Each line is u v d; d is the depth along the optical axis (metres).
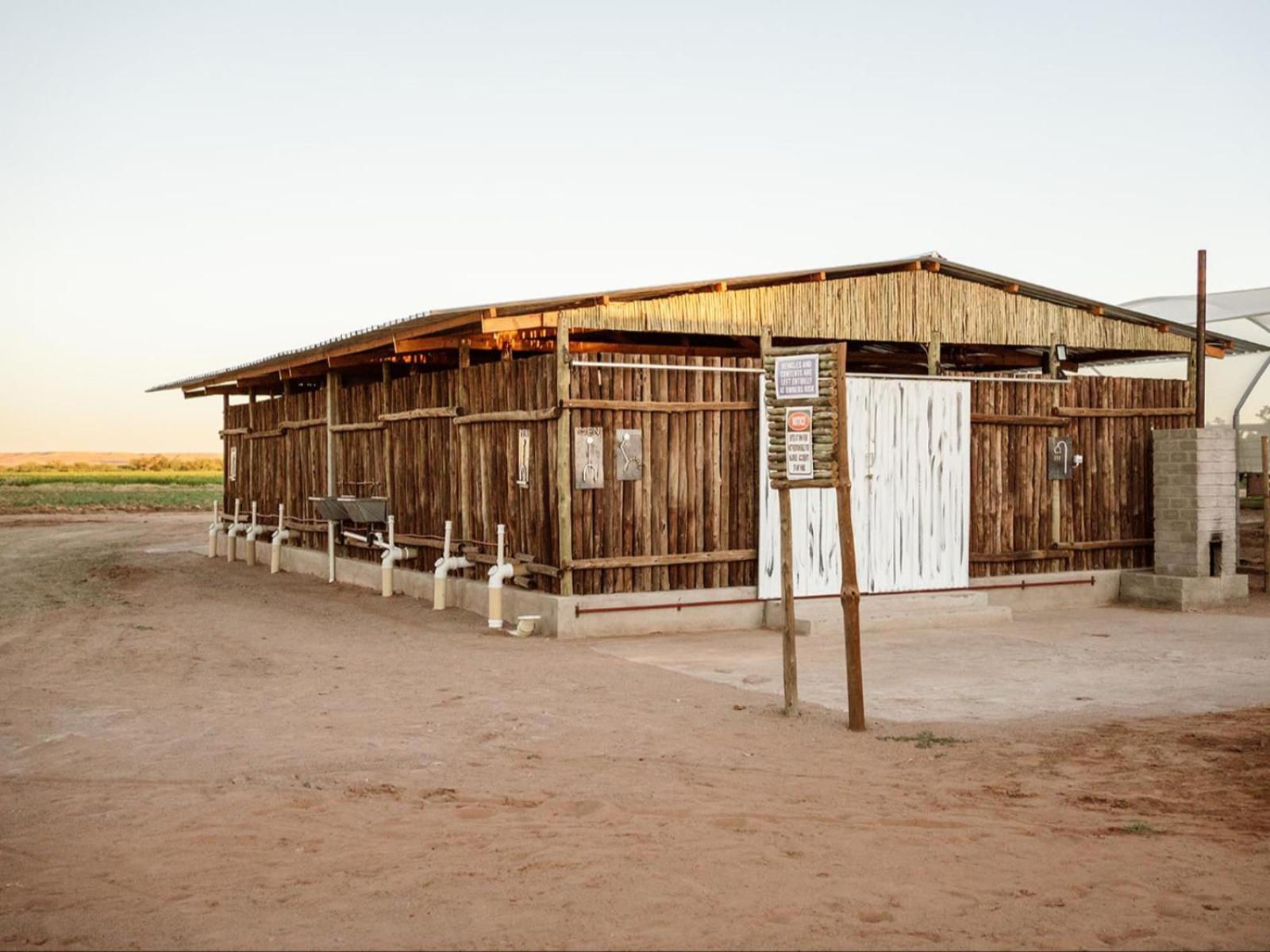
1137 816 6.73
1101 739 8.59
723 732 8.86
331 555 20.27
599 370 13.97
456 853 5.98
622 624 14.07
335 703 10.05
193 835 6.32
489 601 14.60
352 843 6.18
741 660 12.28
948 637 14.16
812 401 9.15
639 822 6.53
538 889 5.42
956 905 5.23
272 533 24.34
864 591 15.62
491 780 7.46
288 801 6.95
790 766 7.82
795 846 6.08
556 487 13.90
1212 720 9.19
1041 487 17.45
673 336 16.67
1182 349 19.17
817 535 15.24
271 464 24.70
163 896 5.41
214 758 8.09
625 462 14.05
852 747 8.41
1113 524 18.25
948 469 16.30
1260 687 10.81
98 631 14.52
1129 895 5.41
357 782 7.39
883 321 16.33
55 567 23.75
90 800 7.09
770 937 4.84
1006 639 13.94
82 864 5.89
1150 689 10.70
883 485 15.79
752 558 14.91
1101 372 28.17
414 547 17.83
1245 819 6.65
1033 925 5.01
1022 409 17.23
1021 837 6.29
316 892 5.41
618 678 11.20
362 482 19.86
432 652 12.84
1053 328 17.89
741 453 14.91
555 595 13.98
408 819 6.60
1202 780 7.45
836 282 15.88
